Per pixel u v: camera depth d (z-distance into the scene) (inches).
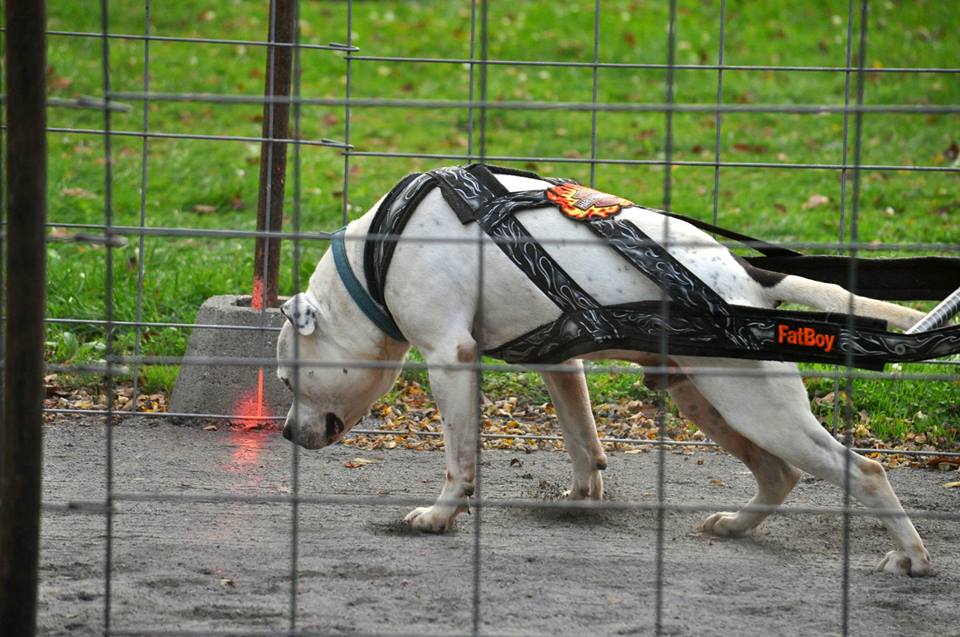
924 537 258.8
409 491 286.5
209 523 253.4
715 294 223.1
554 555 236.4
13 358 153.3
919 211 553.3
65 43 775.7
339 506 270.8
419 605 203.8
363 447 323.6
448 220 243.3
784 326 217.9
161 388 361.4
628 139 680.4
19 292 152.6
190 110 695.7
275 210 342.6
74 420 335.9
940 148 655.1
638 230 233.1
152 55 777.6
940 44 834.8
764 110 154.6
